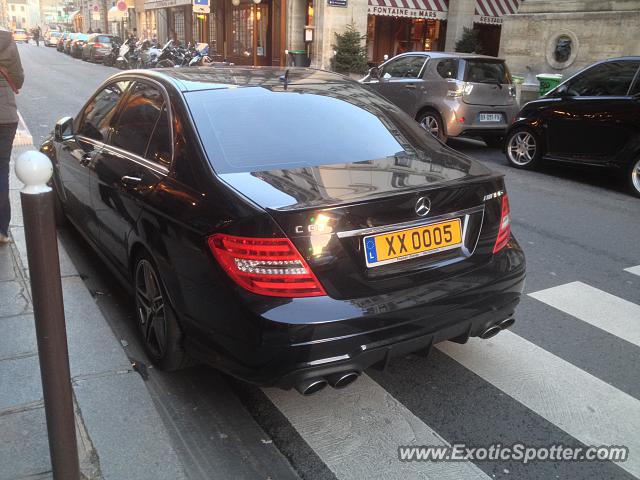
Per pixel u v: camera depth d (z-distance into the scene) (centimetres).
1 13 13350
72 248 512
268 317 248
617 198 781
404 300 271
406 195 273
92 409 288
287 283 249
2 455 251
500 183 322
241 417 304
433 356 368
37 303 192
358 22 2158
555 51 1606
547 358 370
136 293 351
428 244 285
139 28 4288
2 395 290
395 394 327
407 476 266
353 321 256
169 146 324
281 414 307
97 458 258
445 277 289
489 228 313
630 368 361
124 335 378
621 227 654
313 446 284
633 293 476
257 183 275
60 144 500
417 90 1075
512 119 1080
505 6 2459
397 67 1148
